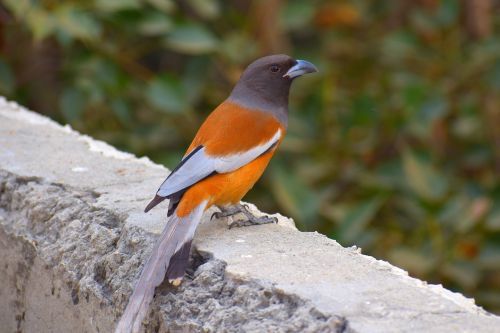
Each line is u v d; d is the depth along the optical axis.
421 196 12.31
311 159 13.52
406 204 13.02
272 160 13.49
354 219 12.01
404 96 13.11
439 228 12.23
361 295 6.27
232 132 8.04
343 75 15.08
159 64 16.59
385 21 15.59
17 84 13.64
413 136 13.88
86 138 10.25
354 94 14.30
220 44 13.45
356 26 15.58
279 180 12.46
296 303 6.25
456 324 5.89
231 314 6.41
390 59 14.81
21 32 13.36
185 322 6.66
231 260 6.92
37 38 11.68
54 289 7.87
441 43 14.52
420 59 14.47
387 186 12.96
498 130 14.19
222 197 7.84
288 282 6.48
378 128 13.53
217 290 6.71
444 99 13.34
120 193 8.40
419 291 6.36
